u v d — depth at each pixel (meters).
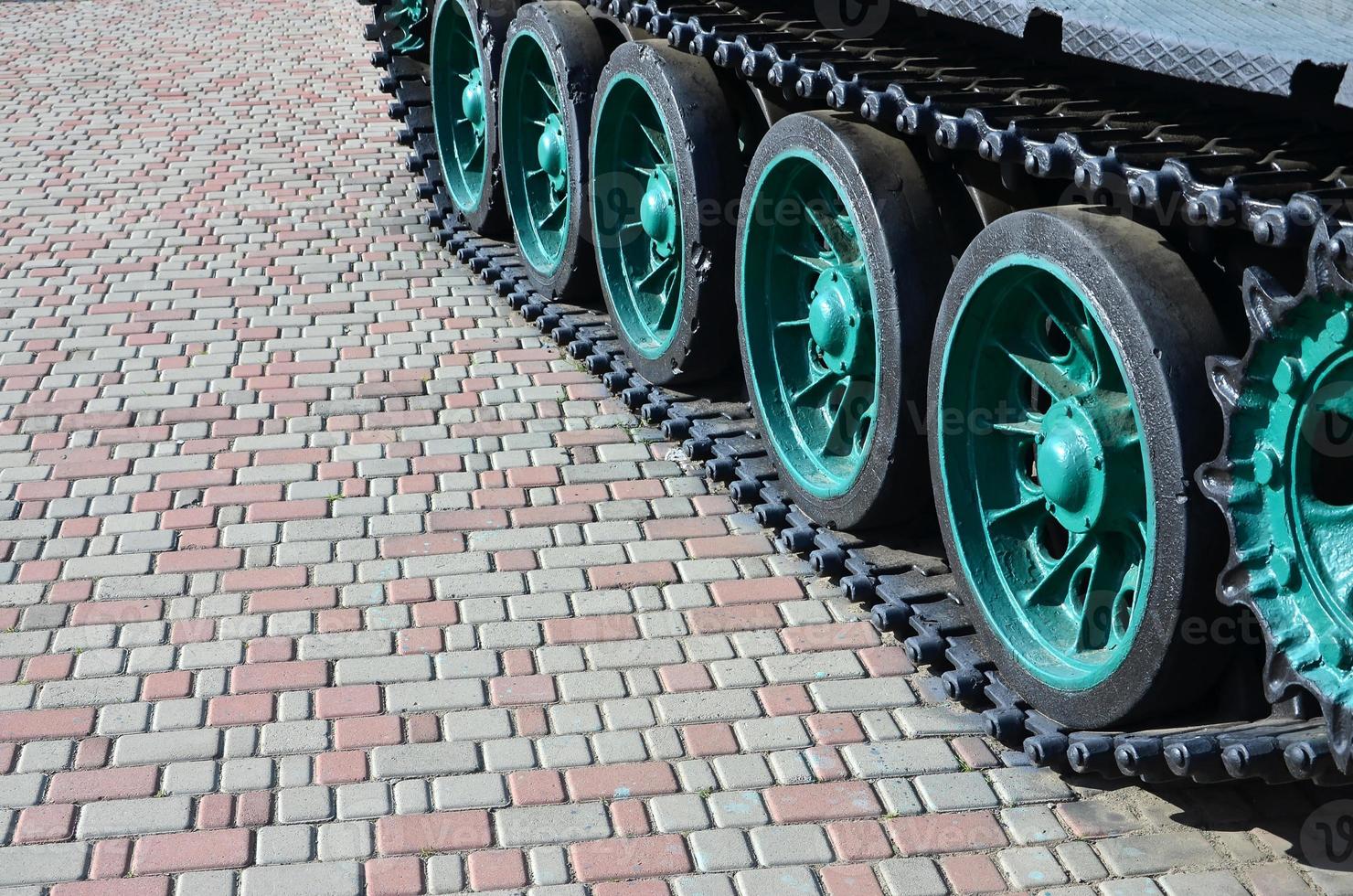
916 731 3.88
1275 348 2.81
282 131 9.99
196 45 12.76
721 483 5.28
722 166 5.15
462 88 7.85
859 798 3.61
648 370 5.76
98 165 9.07
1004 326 3.84
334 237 7.88
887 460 4.24
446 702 3.97
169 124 10.09
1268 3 3.14
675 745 3.81
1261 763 2.99
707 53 4.89
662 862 3.37
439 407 5.86
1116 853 3.40
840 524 4.57
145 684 4.02
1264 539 2.89
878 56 4.43
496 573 4.64
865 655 4.23
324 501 5.09
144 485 5.17
